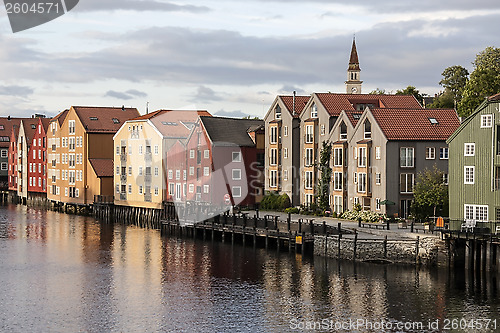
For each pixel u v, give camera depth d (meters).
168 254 70.31
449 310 47.44
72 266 64.25
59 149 127.00
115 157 109.06
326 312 47.50
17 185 153.25
